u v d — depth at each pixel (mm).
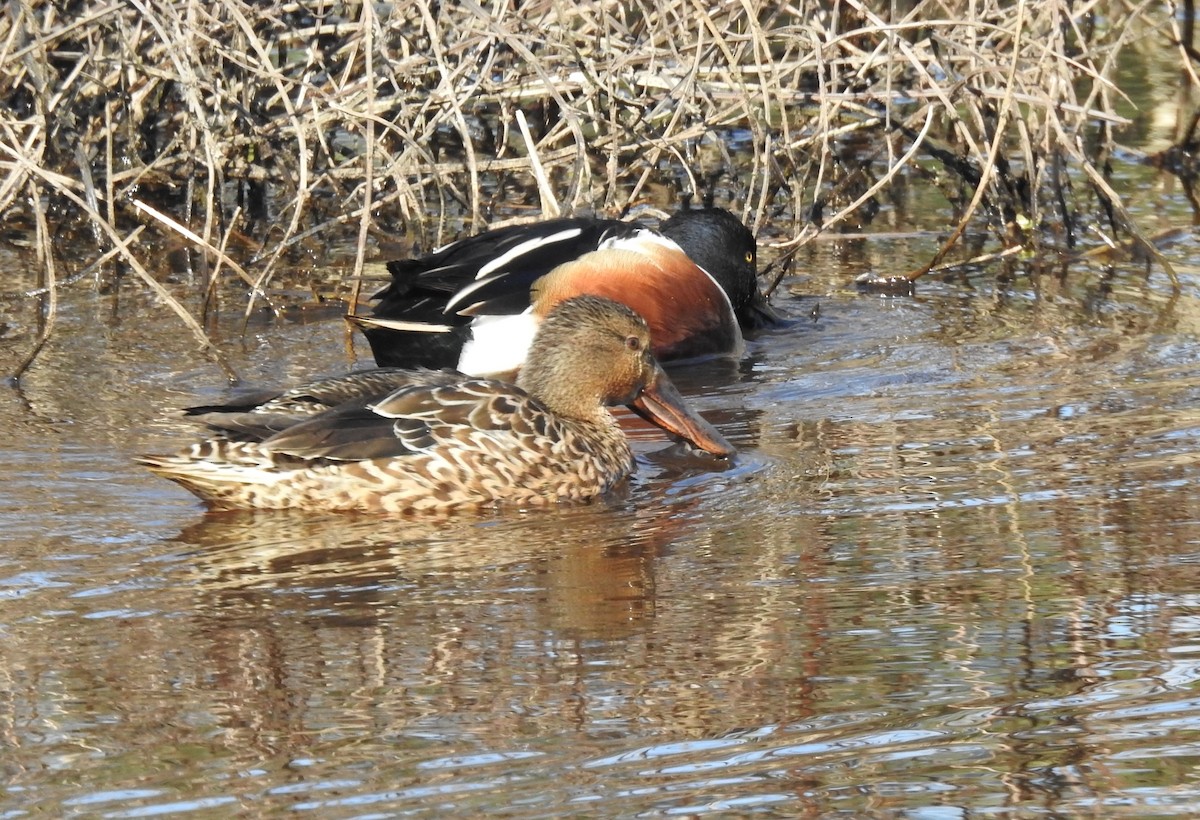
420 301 14375
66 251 17922
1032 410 12414
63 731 7383
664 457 11891
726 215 15539
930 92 18125
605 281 14453
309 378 13586
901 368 13836
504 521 10469
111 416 12445
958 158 19219
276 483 10469
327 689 7773
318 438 10539
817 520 10195
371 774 6949
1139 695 7578
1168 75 24375
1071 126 20484
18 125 17781
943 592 8891
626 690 7730
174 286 16547
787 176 19938
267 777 6918
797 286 16750
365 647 8281
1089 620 8453
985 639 8258
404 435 10688
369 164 14945
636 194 17953
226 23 17812
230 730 7363
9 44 16359
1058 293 16172
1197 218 18781
